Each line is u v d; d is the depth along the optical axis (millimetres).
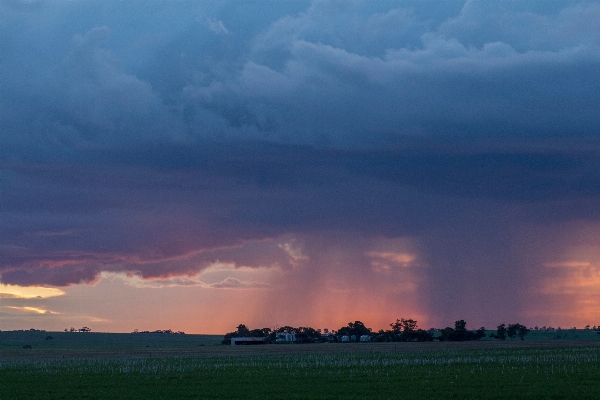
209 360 101188
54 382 61281
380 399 44875
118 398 47656
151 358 113000
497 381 55688
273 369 75688
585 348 126250
